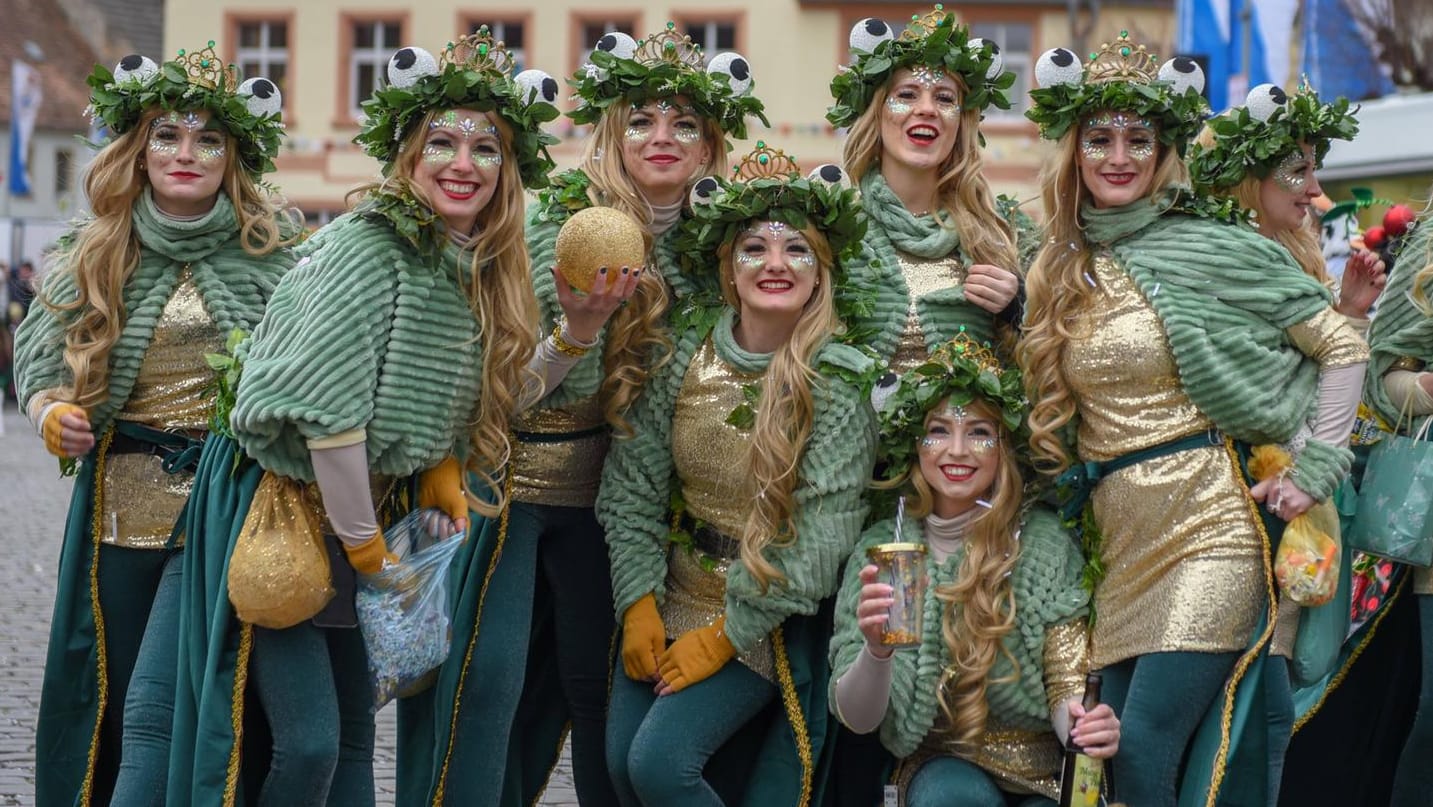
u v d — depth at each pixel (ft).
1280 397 17.87
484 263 17.53
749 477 18.21
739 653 18.48
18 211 142.31
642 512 18.99
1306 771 20.93
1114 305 18.31
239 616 16.69
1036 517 18.67
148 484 18.69
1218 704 17.62
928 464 18.33
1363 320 21.33
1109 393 18.22
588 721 19.74
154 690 17.69
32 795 22.11
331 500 16.67
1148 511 17.95
